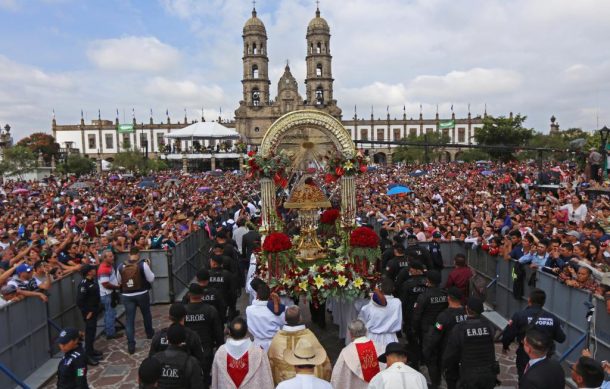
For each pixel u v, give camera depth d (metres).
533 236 9.23
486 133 56.75
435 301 6.67
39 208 20.88
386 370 4.31
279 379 5.52
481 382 5.17
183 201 23.05
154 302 11.50
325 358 5.56
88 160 68.00
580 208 13.09
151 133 98.12
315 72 82.12
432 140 81.50
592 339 6.65
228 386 5.18
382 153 102.75
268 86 83.75
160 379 4.68
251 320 6.47
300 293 7.76
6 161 55.28
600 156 19.62
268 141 8.91
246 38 80.88
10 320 7.03
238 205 21.66
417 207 18.09
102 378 7.50
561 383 4.45
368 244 7.89
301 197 9.15
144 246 11.67
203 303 6.30
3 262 9.76
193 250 14.02
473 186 29.77
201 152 70.25
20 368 7.27
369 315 6.39
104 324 9.47
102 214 18.55
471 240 11.42
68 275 9.04
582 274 7.09
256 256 9.13
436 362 6.38
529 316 5.88
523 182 25.05
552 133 67.75
